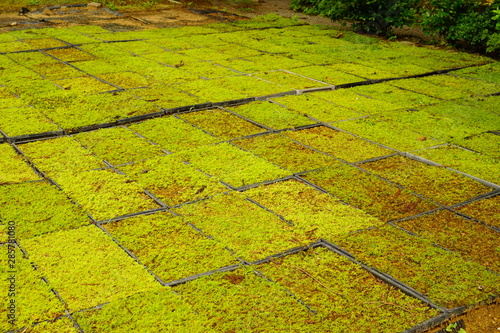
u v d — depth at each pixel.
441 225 4.41
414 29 11.88
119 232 4.19
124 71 8.20
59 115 6.37
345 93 7.51
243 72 8.29
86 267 3.75
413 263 3.89
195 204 4.61
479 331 3.35
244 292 3.57
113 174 5.09
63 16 12.30
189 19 12.40
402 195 4.86
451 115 6.77
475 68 8.91
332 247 4.07
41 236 4.08
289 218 4.43
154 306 3.40
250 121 6.43
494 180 5.14
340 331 3.25
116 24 11.65
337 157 5.58
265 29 11.52
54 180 4.95
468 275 3.77
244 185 4.93
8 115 6.31
